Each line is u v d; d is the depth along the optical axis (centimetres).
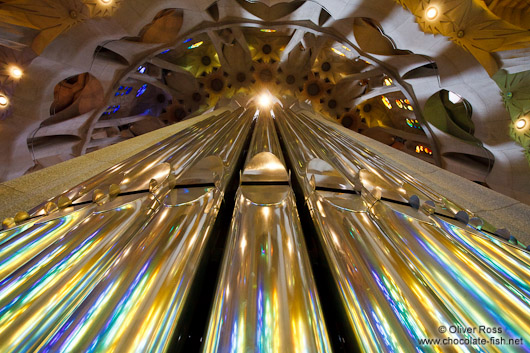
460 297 44
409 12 506
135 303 43
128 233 62
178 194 81
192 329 65
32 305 39
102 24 566
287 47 1014
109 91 800
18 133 625
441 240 61
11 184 124
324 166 103
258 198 76
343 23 696
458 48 543
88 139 861
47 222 63
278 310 42
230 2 702
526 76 533
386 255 56
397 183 101
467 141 742
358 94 1185
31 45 518
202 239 64
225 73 1164
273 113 501
